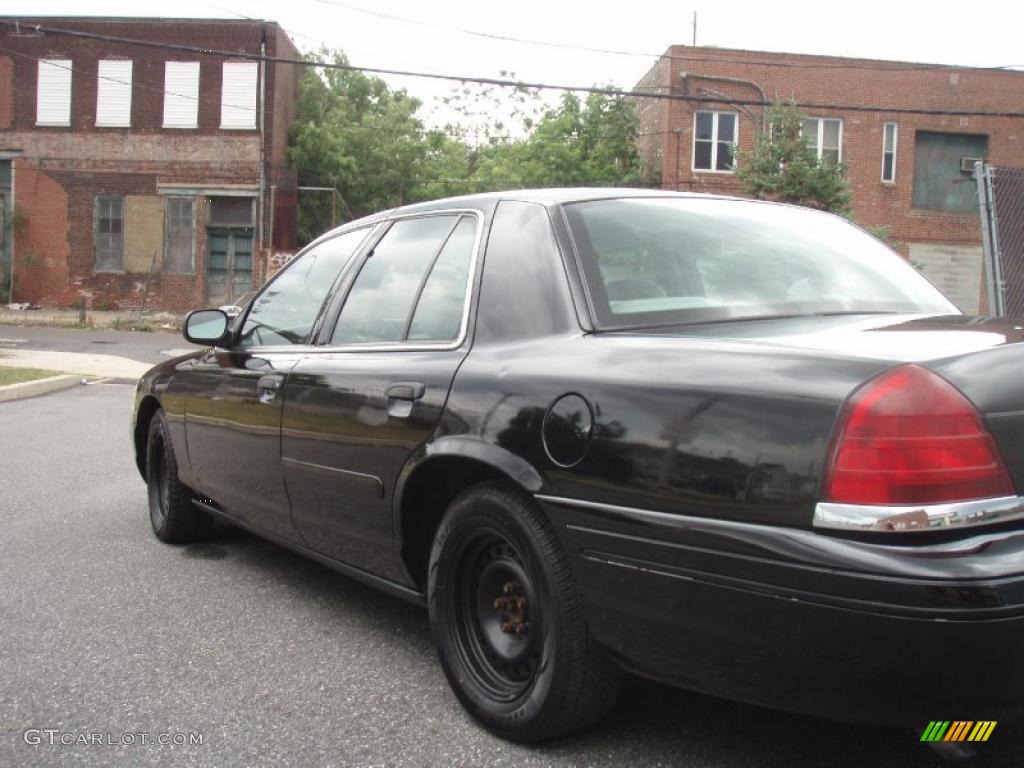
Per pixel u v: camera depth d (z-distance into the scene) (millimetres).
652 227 3188
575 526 2531
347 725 2992
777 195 23906
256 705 3146
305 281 4293
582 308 2857
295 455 3783
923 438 2041
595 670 2619
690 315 2855
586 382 2592
